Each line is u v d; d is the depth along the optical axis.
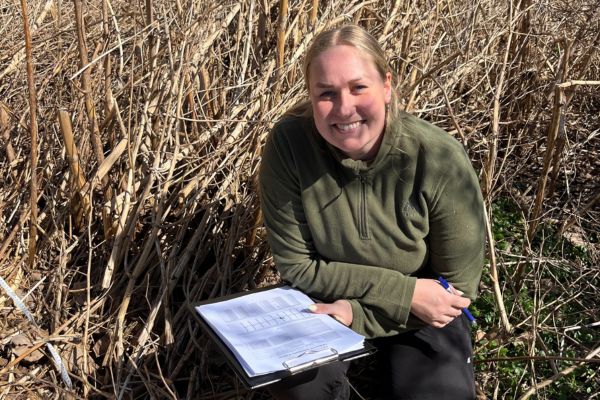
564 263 2.83
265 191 2.12
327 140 1.92
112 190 2.74
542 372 2.45
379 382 2.22
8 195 2.88
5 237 2.79
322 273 2.08
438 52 3.43
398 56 2.99
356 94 1.83
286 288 2.15
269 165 2.09
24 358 2.36
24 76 3.15
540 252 2.68
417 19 3.18
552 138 2.50
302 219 2.12
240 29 2.89
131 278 2.46
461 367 2.08
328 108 1.85
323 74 1.83
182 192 2.64
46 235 2.70
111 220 2.64
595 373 2.41
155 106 2.71
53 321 2.49
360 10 3.12
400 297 2.02
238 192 2.75
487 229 2.49
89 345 2.44
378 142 1.93
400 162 1.95
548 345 2.56
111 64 2.95
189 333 2.49
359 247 2.05
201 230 2.61
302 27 2.96
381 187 1.99
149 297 2.62
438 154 1.93
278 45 2.66
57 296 2.55
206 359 2.38
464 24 3.42
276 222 2.14
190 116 2.91
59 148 2.92
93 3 3.38
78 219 2.73
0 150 3.02
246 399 2.32
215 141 2.83
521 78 3.46
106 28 2.68
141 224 2.76
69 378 2.27
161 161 2.67
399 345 2.12
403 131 1.93
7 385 2.26
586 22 3.38
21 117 2.92
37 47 3.20
